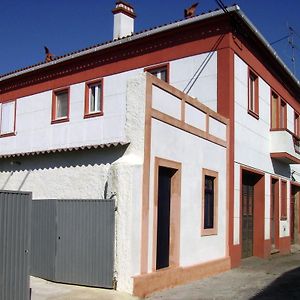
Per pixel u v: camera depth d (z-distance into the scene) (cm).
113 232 977
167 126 1120
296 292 1066
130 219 964
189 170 1218
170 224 1149
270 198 1866
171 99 1147
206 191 1341
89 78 1889
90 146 1138
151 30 1639
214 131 1384
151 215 1036
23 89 2155
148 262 1015
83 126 1878
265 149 1825
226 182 1452
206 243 1299
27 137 2095
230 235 1450
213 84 1504
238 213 1534
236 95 1534
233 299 987
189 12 1669
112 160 1112
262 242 1753
